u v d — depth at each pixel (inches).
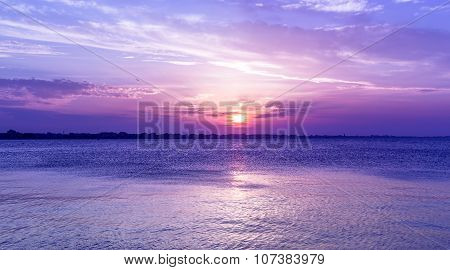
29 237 654.5
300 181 1291.8
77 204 904.3
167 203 914.1
